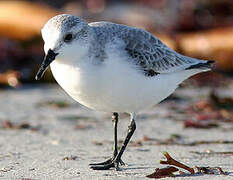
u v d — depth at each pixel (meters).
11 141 12.67
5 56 22.47
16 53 22.69
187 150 11.54
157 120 15.18
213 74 21.48
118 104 10.11
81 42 9.47
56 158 10.88
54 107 17.02
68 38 9.39
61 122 14.98
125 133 13.67
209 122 14.93
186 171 9.66
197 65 11.46
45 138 13.03
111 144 12.38
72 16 9.69
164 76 10.80
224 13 29.17
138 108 10.48
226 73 22.89
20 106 17.14
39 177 9.34
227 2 29.23
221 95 19.00
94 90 9.68
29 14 27.16
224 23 28.25
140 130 13.91
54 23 9.49
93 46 9.60
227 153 11.16
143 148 11.84
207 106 16.58
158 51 10.78
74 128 14.20
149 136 13.18
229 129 13.95
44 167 10.09
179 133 13.49
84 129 14.12
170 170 9.34
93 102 10.07
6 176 9.41
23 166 10.17
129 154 11.23
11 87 20.28
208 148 11.73
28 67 22.16
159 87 10.54
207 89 20.34
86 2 35.12
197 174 9.40
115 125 11.01
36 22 26.25
